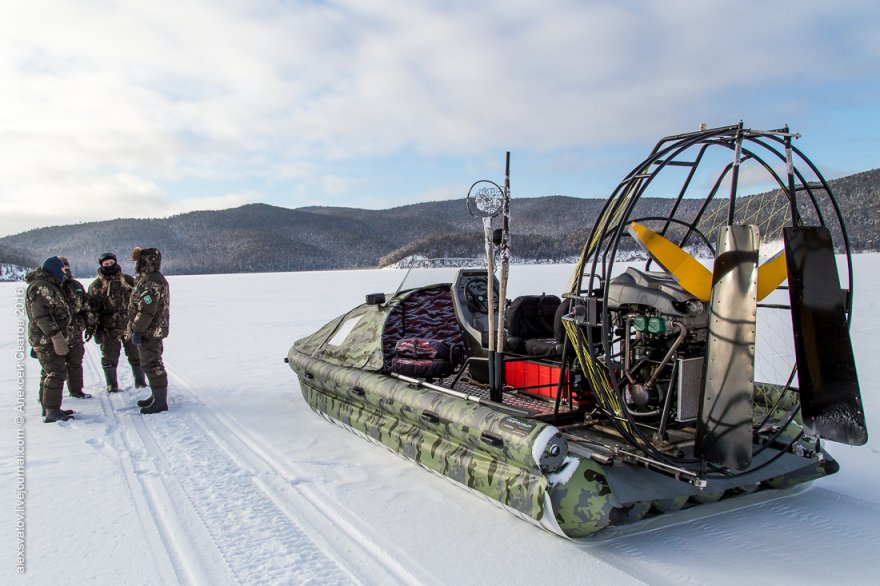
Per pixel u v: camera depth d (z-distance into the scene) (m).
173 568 2.79
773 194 3.57
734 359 2.84
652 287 3.25
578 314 3.08
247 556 2.90
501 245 3.80
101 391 6.96
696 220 3.91
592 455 3.12
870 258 46.88
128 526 3.26
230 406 6.15
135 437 5.03
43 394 5.55
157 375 5.84
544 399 4.13
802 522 3.27
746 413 2.78
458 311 4.91
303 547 2.99
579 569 2.76
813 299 3.03
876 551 2.92
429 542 3.04
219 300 24.00
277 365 8.66
